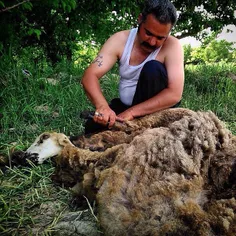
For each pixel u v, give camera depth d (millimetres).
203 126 1966
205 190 1769
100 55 2865
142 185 1759
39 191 2387
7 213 2137
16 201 2279
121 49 2885
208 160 1875
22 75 4445
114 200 1758
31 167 2613
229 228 1570
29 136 3238
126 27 6750
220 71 7203
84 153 2248
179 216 1618
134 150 1904
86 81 2785
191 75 6582
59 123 3551
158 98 2709
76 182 2326
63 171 2340
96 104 2676
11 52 4914
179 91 2752
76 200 2240
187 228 1585
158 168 1818
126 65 2879
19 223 2070
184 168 1794
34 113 3658
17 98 3938
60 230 2008
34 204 2248
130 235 1675
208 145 1902
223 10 8758
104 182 1833
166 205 1668
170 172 1801
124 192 1776
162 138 1908
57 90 4262
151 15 2609
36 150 2631
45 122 3615
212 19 8758
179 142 1867
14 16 4902
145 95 2812
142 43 2754
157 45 2742
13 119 3520
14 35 5043
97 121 2564
